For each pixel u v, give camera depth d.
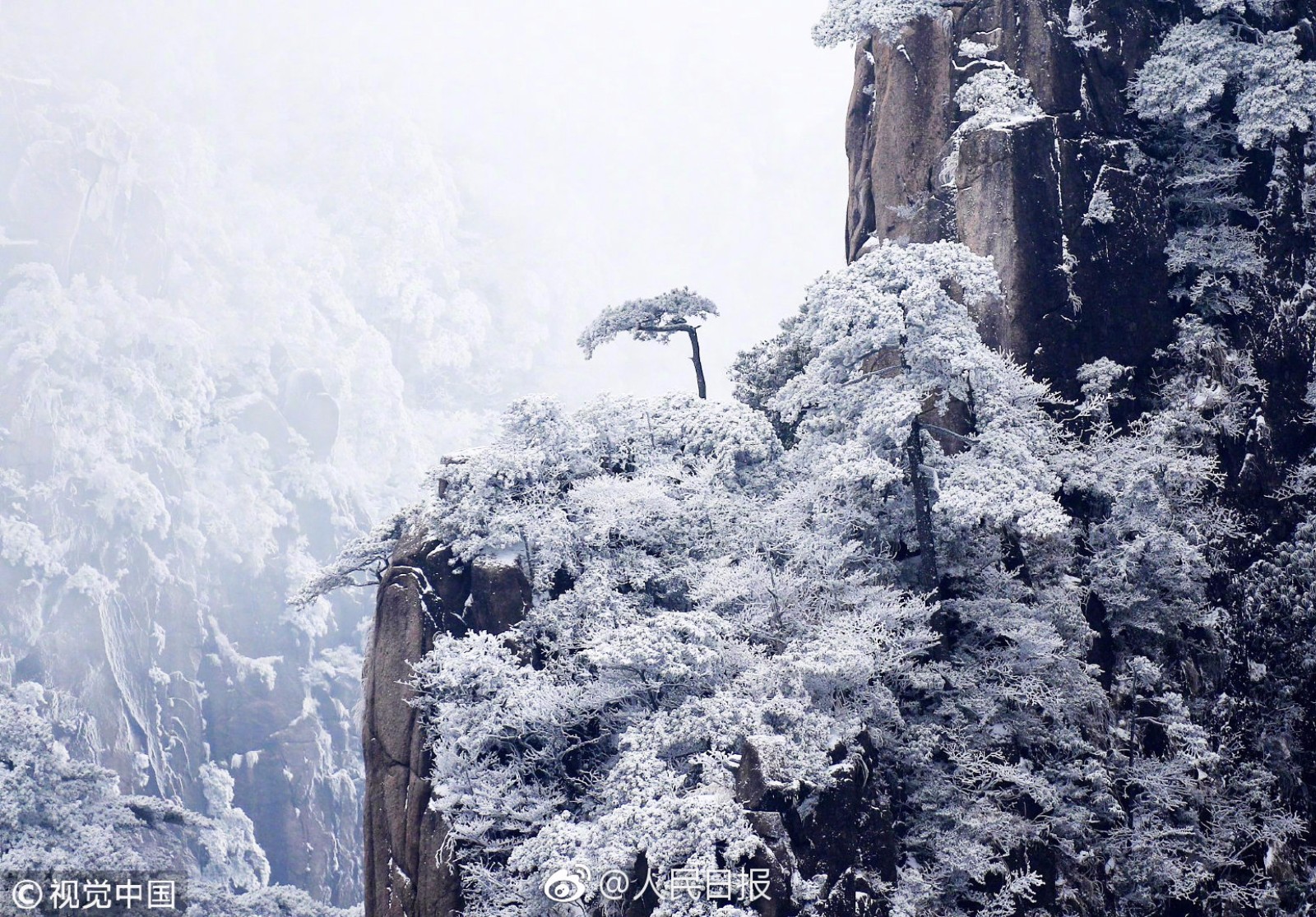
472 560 75.12
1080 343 83.50
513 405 79.50
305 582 79.62
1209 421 84.75
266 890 84.25
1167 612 78.44
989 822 65.38
